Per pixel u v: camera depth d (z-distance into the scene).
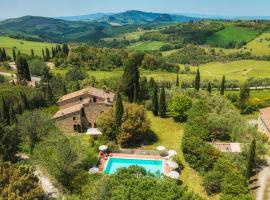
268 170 55.69
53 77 128.75
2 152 51.31
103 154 59.50
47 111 80.31
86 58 176.12
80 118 68.62
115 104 66.75
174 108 78.00
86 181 46.09
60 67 161.50
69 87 109.94
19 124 60.81
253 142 49.97
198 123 65.75
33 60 160.00
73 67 148.50
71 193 45.16
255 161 56.75
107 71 164.50
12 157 53.12
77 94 76.69
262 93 129.75
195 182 51.31
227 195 42.28
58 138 54.50
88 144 58.66
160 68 192.62
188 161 56.38
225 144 62.03
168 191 35.16
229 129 67.38
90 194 37.16
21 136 58.75
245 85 100.00
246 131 65.31
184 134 64.25
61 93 100.56
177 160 55.94
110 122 64.94
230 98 107.94
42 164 52.19
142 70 185.00
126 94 88.88
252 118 94.94
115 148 61.84
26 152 59.12
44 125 61.00
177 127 76.12
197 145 55.16
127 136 63.38
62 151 48.00
